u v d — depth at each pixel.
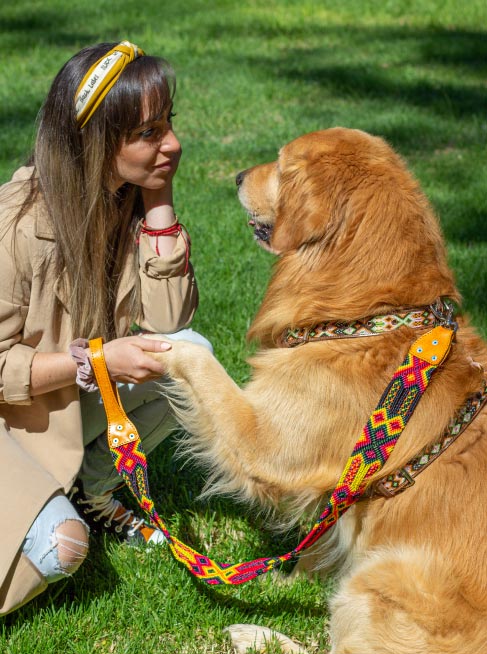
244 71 10.48
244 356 4.32
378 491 2.57
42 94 9.39
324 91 9.78
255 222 3.20
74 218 2.65
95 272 2.75
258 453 2.71
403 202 2.67
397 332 2.59
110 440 2.70
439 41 12.20
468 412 2.53
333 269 2.66
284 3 14.63
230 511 3.53
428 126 8.44
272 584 3.14
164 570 3.09
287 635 2.91
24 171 2.78
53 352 2.75
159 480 3.68
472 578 2.38
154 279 2.98
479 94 9.67
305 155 2.76
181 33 12.57
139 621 2.84
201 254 5.61
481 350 2.75
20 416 2.84
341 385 2.57
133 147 2.67
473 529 2.41
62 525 2.59
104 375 2.65
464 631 2.35
